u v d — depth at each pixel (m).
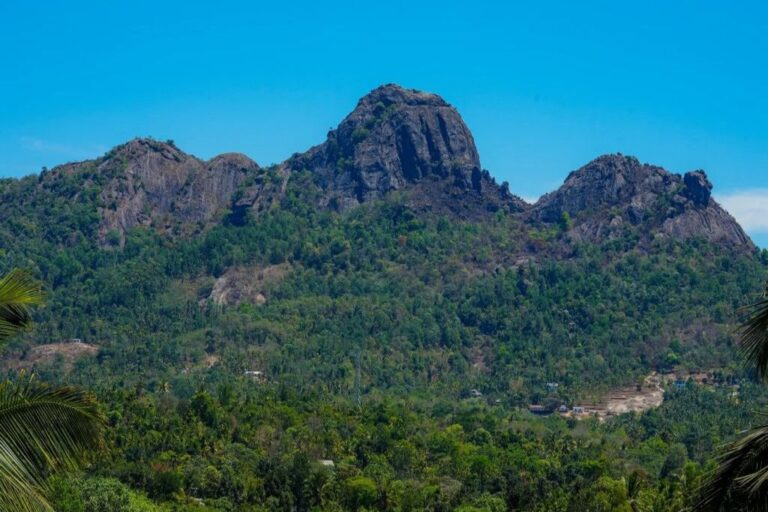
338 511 132.00
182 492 131.88
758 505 24.25
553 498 127.69
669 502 107.44
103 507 97.31
